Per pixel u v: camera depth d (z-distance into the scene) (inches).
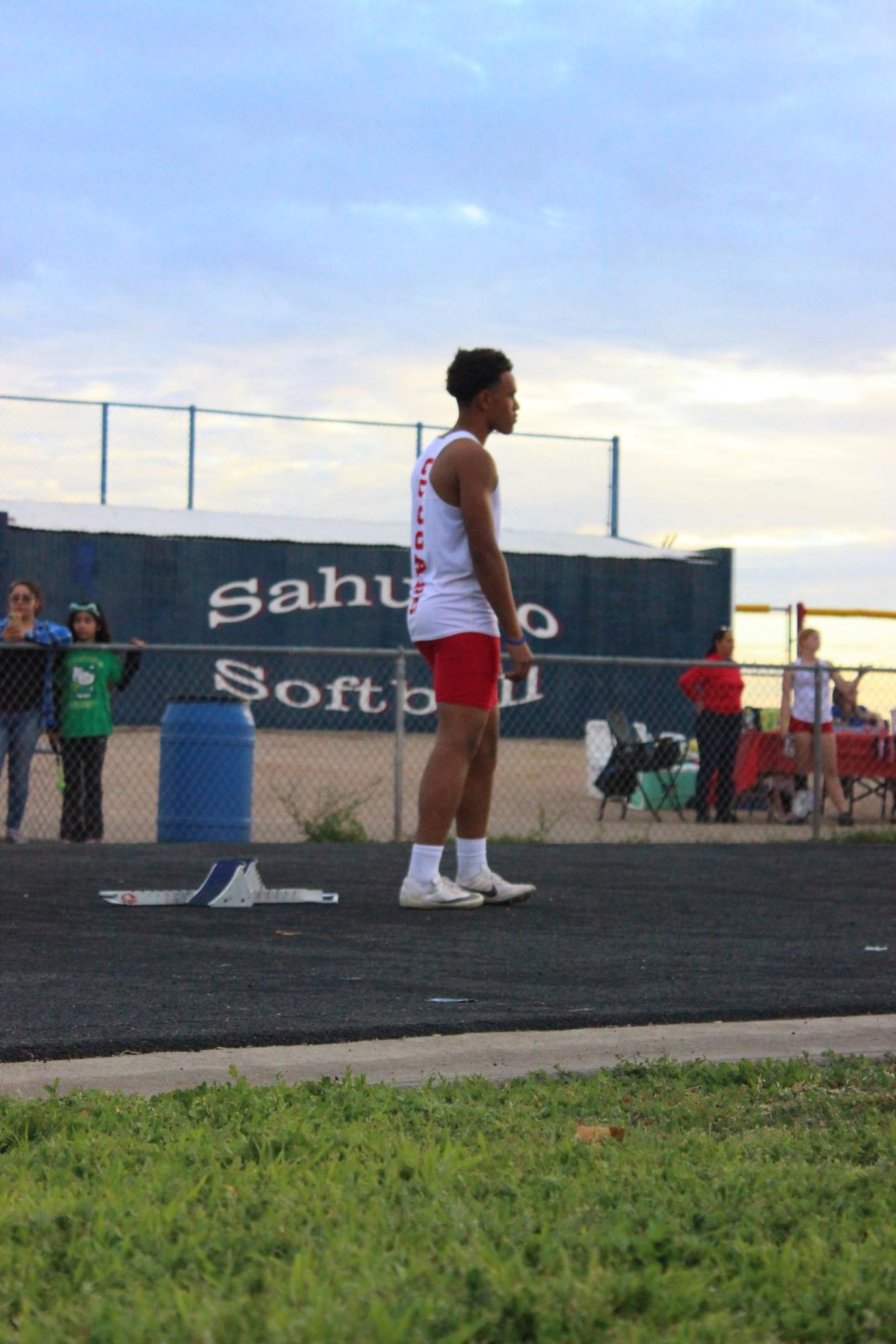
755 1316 82.6
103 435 1200.2
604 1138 122.3
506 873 361.4
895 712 663.1
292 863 372.8
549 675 1205.1
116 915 270.2
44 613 1091.9
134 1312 80.8
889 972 213.3
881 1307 83.9
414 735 1152.8
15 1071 144.3
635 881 346.3
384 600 1173.1
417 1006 179.2
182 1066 146.8
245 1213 97.3
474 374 278.4
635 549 1275.8
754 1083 143.7
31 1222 95.5
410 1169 108.2
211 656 1131.9
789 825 601.3
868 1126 125.6
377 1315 78.3
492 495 276.1
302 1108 127.1
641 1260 90.5
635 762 612.4
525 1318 80.3
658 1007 180.1
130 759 844.6
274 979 200.2
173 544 1123.9
